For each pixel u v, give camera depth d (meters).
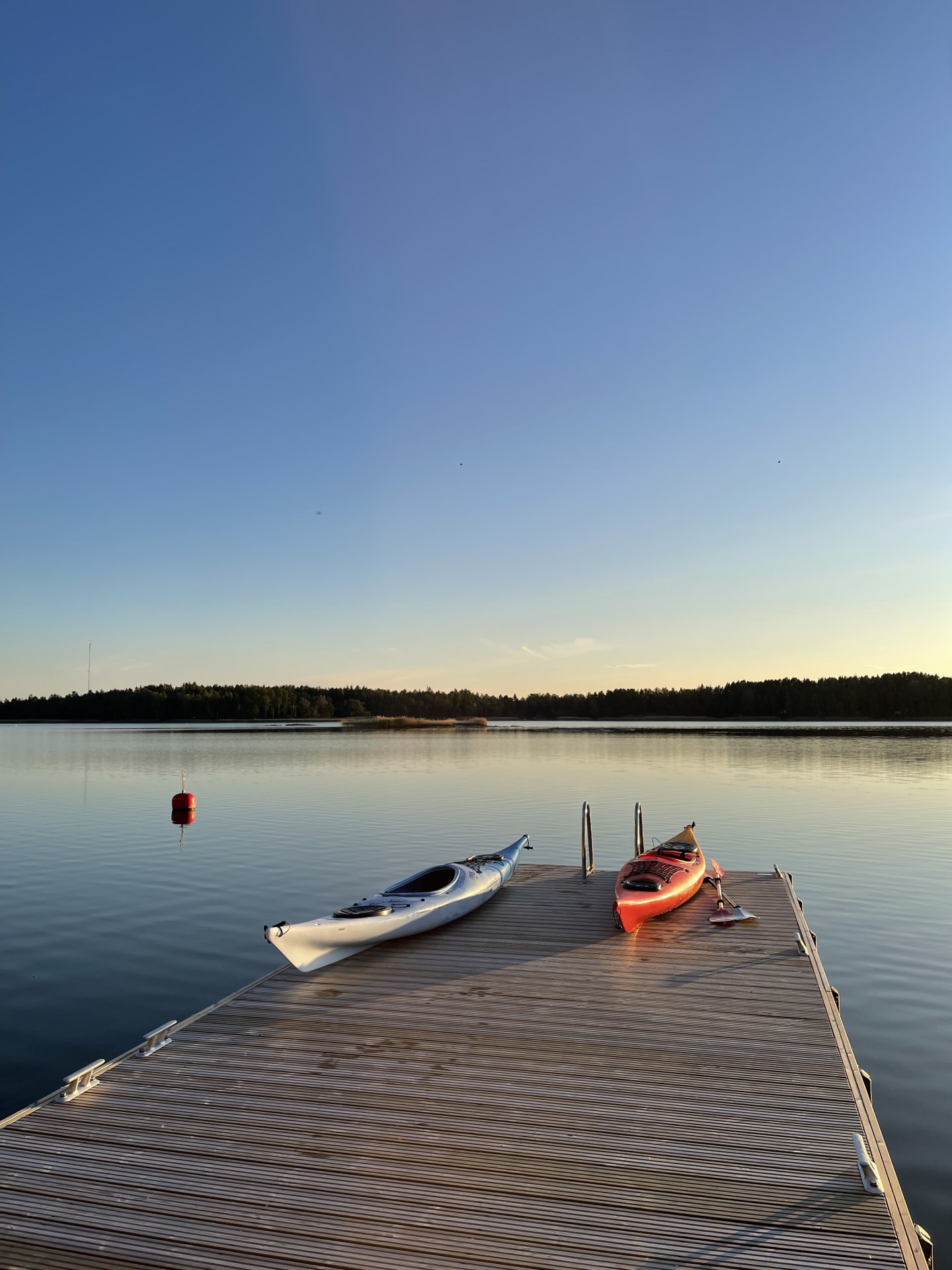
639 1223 4.38
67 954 11.64
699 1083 5.95
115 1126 5.46
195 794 31.36
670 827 22.80
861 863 17.70
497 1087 5.95
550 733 90.81
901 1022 9.15
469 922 10.70
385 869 17.27
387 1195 4.66
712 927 10.34
